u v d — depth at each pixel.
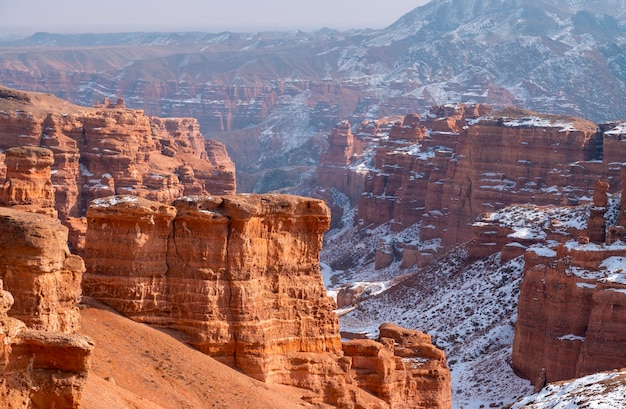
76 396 46.09
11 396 44.88
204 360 69.56
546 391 92.00
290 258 76.06
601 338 117.31
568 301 122.12
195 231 72.06
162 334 69.81
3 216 54.59
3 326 44.44
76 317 57.22
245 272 72.94
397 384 88.50
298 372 75.12
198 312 71.31
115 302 70.06
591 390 86.88
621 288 118.06
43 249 54.06
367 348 86.62
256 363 72.44
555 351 121.38
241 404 67.44
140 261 70.50
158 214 71.06
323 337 76.81
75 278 56.69
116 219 70.56
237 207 72.56
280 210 75.12
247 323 72.50
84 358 46.28
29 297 53.81
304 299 76.19
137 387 64.06
